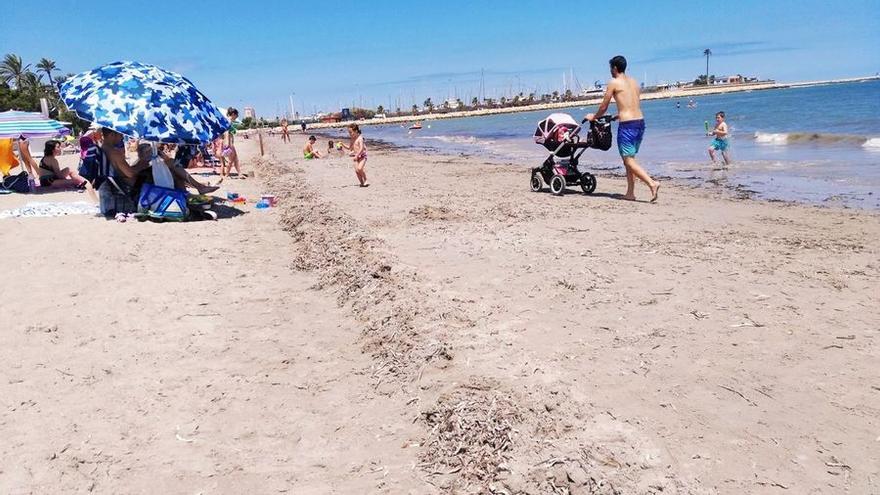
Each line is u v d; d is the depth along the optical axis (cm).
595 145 1184
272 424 392
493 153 2745
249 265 771
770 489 293
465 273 663
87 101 960
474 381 409
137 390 440
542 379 407
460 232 880
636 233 841
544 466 313
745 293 564
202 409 412
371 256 734
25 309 607
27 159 1490
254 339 530
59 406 418
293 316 586
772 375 403
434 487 321
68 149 3259
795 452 320
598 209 1053
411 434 373
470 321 517
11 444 371
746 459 316
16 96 8406
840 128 2709
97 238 906
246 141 4966
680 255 710
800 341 454
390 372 450
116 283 691
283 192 1420
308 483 331
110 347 516
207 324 567
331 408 410
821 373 403
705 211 1016
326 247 814
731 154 1967
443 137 5034
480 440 346
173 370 472
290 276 723
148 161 1084
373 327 533
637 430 343
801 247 738
